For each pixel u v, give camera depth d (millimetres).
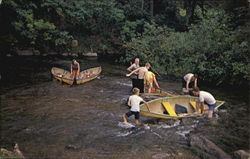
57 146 6582
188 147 6680
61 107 9430
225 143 6945
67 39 21828
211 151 6207
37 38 21047
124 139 7078
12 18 19891
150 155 6215
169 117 8281
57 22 22469
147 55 18438
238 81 13453
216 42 14594
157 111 9102
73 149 6426
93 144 6746
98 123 8094
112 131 7555
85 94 11141
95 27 23828
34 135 7172
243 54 13070
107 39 24031
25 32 19750
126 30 22938
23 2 20047
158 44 17938
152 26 18844
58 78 12922
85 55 22359
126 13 24359
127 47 20438
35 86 12250
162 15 25188
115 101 10281
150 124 8109
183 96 9609
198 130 7727
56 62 18656
